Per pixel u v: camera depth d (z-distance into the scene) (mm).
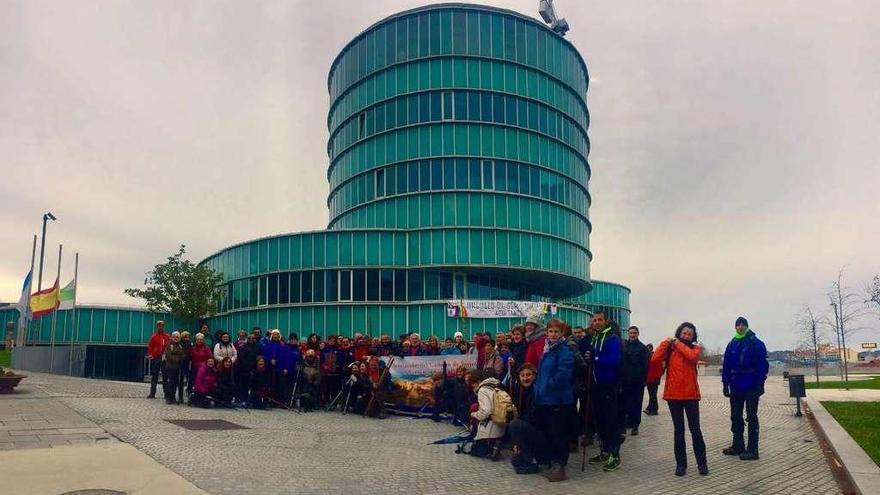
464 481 8938
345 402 17125
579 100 64188
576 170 62000
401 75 58188
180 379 17266
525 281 60281
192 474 8578
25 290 41812
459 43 57406
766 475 9477
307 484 8359
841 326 35719
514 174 56375
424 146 56219
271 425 14039
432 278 54094
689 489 8586
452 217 54562
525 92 58250
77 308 59938
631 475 9516
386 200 56812
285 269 54438
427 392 16875
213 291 50656
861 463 9594
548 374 9375
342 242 53906
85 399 16391
